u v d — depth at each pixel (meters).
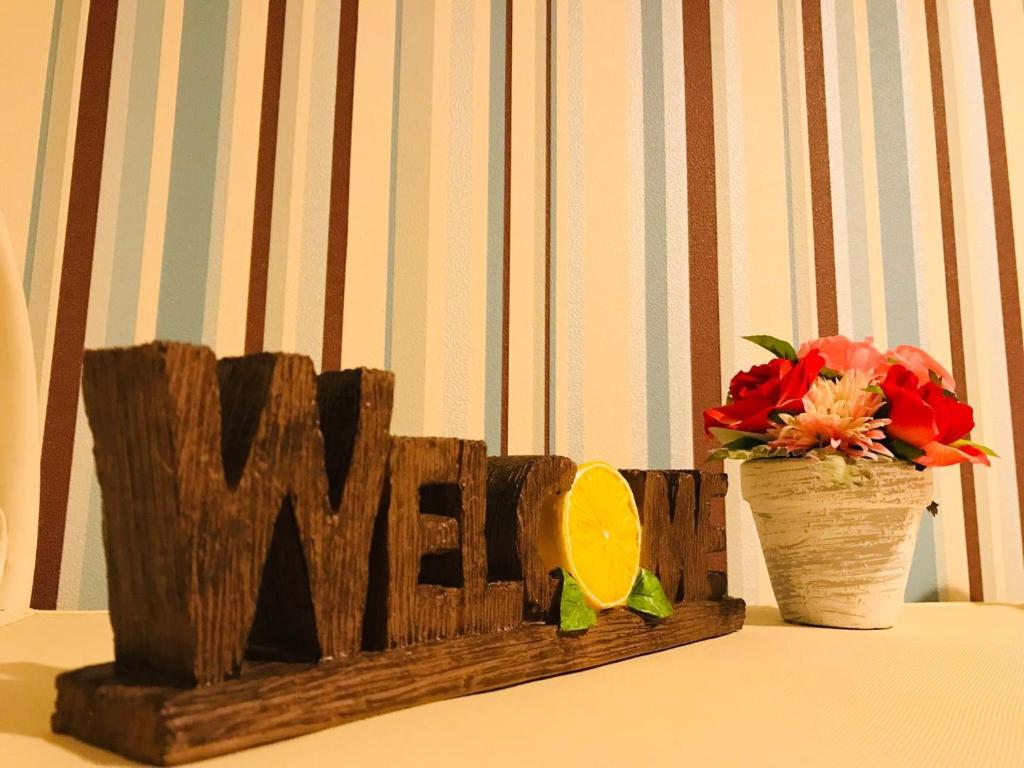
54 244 0.86
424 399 0.97
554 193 1.07
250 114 0.95
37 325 0.85
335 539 0.43
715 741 0.42
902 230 1.21
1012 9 1.30
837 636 0.77
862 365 0.85
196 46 0.94
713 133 1.16
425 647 0.47
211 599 0.37
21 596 0.74
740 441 0.87
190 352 0.37
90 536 0.84
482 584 0.52
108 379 0.39
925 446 0.80
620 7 1.15
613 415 1.05
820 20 1.23
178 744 0.34
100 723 0.36
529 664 0.54
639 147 1.12
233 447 0.40
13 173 0.86
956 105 1.26
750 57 1.20
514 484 0.58
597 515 0.63
